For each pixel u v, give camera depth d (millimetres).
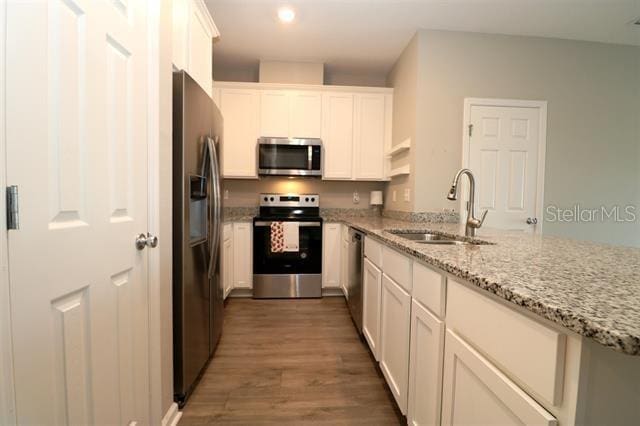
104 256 914
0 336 598
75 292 798
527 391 602
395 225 2373
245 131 3248
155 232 1210
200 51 1915
